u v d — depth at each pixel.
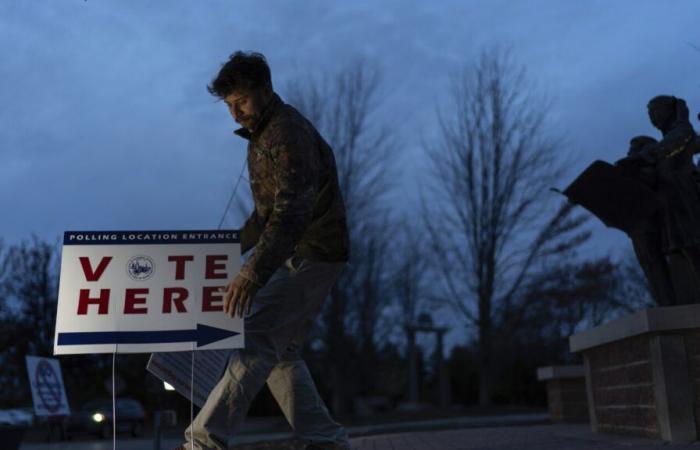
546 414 19.19
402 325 34.06
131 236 2.94
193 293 2.90
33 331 37.88
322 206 3.12
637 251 6.46
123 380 36.44
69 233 2.90
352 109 30.12
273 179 3.02
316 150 3.00
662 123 6.32
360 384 33.19
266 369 2.99
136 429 22.19
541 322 28.86
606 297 29.34
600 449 4.96
